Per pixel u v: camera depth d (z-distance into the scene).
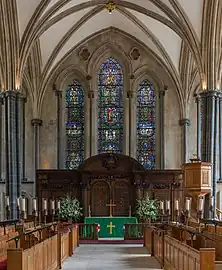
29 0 29.12
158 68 37.25
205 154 28.36
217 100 28.69
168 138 36.78
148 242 23.50
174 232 18.81
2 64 29.80
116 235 30.11
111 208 33.22
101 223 30.19
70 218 31.28
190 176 26.16
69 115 37.12
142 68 37.22
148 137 36.84
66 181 33.72
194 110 36.78
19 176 29.38
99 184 33.66
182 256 12.80
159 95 37.06
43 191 33.66
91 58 37.19
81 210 33.19
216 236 14.76
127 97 36.91
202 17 28.64
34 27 30.03
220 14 28.39
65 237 19.52
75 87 37.41
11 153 29.19
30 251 11.93
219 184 31.27
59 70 37.16
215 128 28.45
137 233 28.38
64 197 33.44
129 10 34.22
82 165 33.72
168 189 33.72
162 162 36.34
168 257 15.68
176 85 36.59
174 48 35.69
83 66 37.22
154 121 36.97
